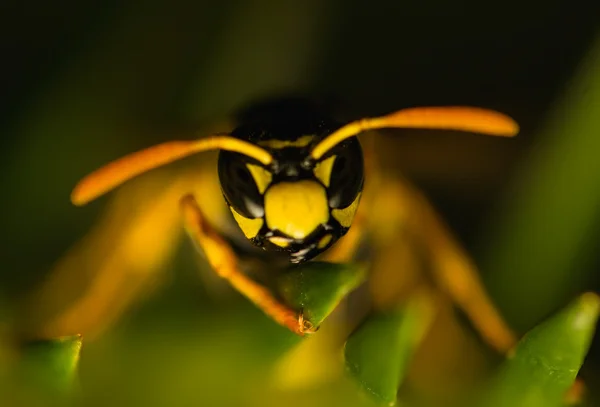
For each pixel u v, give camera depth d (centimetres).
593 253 5
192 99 6
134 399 5
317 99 6
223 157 6
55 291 6
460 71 6
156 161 6
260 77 6
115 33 6
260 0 6
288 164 6
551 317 5
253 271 6
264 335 5
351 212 6
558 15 6
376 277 6
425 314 5
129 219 6
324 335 6
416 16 6
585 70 5
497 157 6
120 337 5
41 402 5
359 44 6
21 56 6
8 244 6
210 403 5
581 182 5
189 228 6
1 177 6
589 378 5
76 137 6
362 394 5
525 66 6
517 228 5
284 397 5
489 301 6
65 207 6
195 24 6
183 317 5
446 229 6
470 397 5
